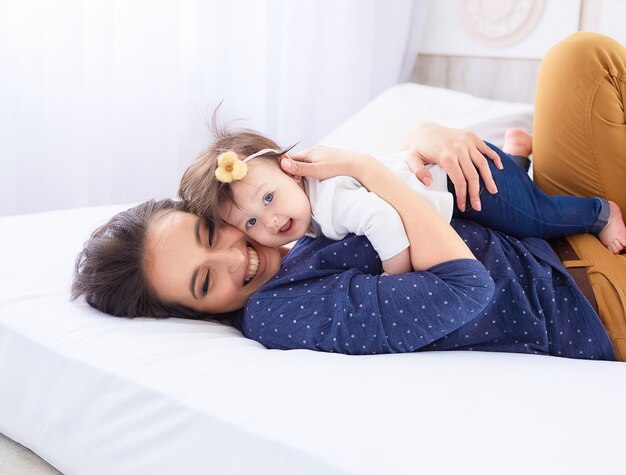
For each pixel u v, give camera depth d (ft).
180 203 4.16
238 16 8.23
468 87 8.99
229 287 3.96
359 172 4.08
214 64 8.16
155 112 7.64
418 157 4.48
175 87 7.72
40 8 6.72
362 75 9.20
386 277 3.75
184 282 3.86
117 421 3.33
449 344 3.91
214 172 3.97
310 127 9.13
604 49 4.83
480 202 4.35
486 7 8.61
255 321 3.87
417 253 3.79
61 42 6.88
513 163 4.55
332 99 9.13
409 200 3.94
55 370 3.62
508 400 3.02
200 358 3.45
